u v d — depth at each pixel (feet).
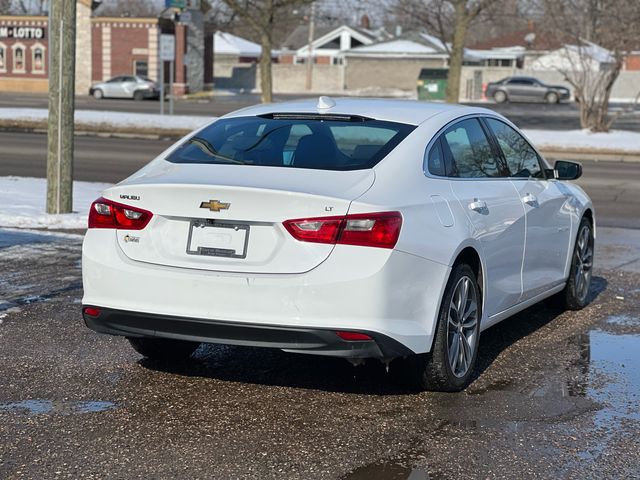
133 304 16.92
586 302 26.99
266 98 108.27
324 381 18.76
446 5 117.91
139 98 178.40
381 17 122.11
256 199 16.15
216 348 21.12
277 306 16.05
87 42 192.65
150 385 18.25
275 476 13.96
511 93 196.44
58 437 15.39
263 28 107.14
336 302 15.88
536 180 23.04
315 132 18.58
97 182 53.16
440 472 14.24
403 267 16.29
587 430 16.17
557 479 14.06
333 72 243.19
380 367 19.77
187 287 16.51
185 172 17.56
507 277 20.71
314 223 15.96
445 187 18.34
